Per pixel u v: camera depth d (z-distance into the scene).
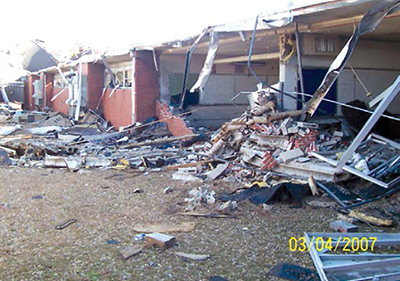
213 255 5.21
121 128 15.92
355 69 11.40
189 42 12.03
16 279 4.62
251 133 10.25
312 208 6.96
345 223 6.07
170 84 15.94
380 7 6.73
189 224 6.34
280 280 4.53
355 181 7.67
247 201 7.41
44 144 13.80
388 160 7.76
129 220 6.61
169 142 13.80
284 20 8.32
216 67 16.08
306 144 8.95
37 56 33.81
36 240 5.79
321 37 10.69
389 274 4.32
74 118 21.61
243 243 5.57
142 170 10.38
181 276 4.66
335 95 11.15
